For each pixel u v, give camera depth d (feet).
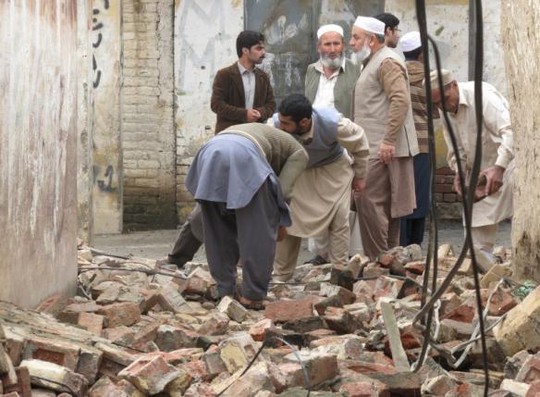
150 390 20.75
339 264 36.40
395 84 38.55
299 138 34.24
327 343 24.45
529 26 29.30
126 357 22.07
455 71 55.11
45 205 28.02
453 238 52.54
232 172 29.48
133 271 34.30
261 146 29.94
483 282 30.83
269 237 29.91
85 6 45.47
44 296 27.89
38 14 27.35
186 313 29.55
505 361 23.43
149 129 55.88
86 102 45.52
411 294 31.58
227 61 55.42
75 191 31.48
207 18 55.36
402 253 36.14
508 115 33.78
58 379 20.35
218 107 43.65
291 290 33.63
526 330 23.25
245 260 29.91
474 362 23.54
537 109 28.94
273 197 29.96
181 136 55.93
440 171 55.52
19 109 25.76
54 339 22.27
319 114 35.19
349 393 20.75
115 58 55.42
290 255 36.47
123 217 56.34
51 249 28.58
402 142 39.06
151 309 29.71
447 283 17.12
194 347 25.21
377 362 23.58
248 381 20.63
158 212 56.29
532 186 29.37
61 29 29.78
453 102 33.99
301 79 55.88
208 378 21.99
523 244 29.86
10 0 25.04
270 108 44.29
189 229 37.19
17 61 25.58
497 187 33.73
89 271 33.55
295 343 25.57
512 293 28.40
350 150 36.04
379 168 38.88
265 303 30.42
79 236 45.73
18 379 19.58
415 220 41.83
